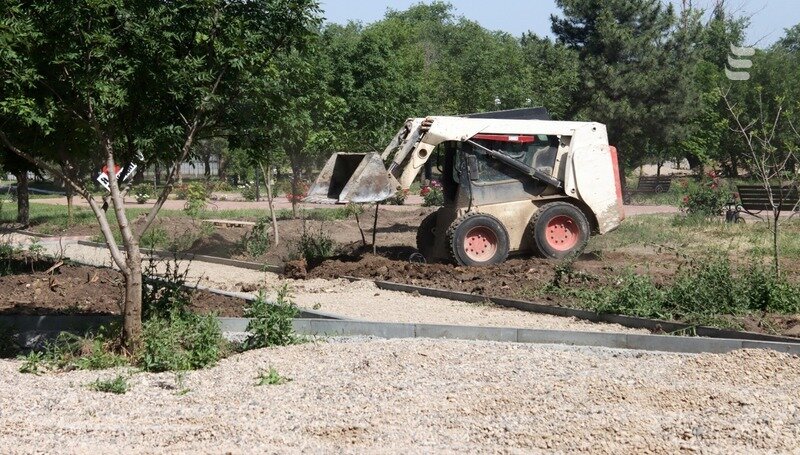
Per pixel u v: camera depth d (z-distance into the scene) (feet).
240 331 35.58
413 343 30.89
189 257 59.31
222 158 148.15
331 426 21.36
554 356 28.96
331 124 70.38
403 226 76.43
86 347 31.27
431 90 109.29
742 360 27.20
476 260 49.47
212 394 25.49
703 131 125.29
